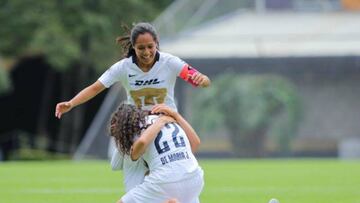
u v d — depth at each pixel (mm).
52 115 106688
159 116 21906
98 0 95875
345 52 75375
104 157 76312
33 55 104250
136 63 24172
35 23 95312
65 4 94625
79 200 33250
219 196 34969
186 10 78000
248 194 35844
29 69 105500
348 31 77375
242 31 77375
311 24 78125
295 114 74875
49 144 105750
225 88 74750
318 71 75312
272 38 76812
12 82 105312
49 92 106188
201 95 75000
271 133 74625
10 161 88000
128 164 22188
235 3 78812
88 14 94375
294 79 75188
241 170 52906
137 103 24547
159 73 24172
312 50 75875
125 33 24250
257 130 74562
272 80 75000
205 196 34969
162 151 21219
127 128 21719
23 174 50719
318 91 75312
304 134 75125
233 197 34438
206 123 74750
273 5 79188
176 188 20953
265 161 67625
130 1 96062
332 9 79062
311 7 79375
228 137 74812
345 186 40000
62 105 24141
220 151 74750
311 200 33094
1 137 105375
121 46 24469
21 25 95438
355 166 56406
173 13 77812
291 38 76812
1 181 44719
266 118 74500
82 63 100250
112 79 24422
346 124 75500
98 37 96125
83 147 76750
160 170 21062
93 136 76125
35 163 70688
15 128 106625
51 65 97188
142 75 24188
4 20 95688
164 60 24141
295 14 78875
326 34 77250
